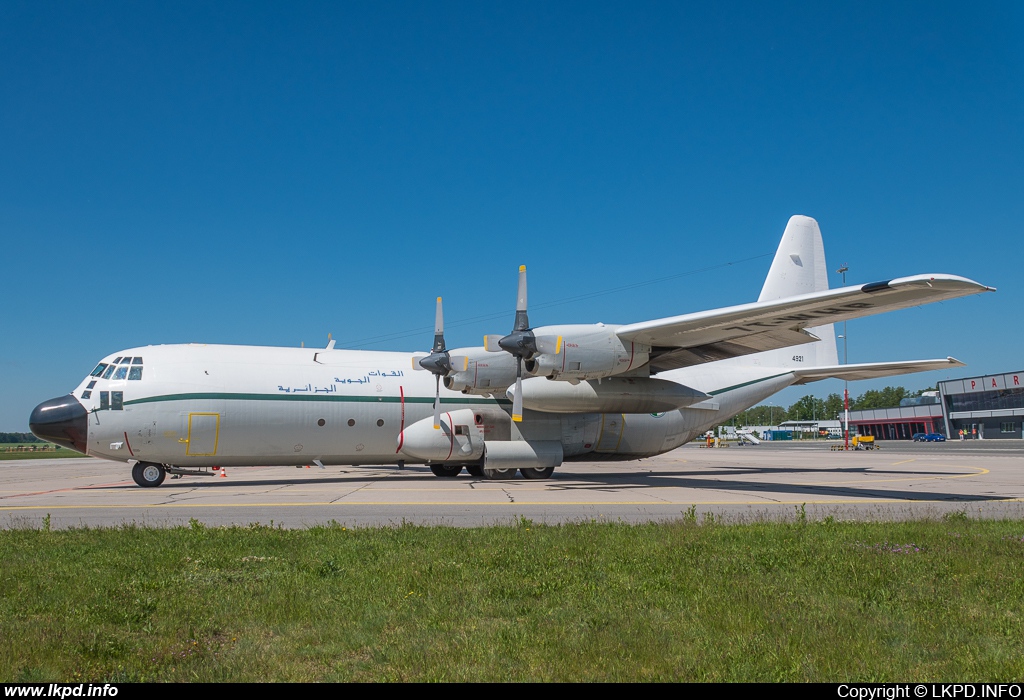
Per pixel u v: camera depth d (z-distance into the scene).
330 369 20.33
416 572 7.45
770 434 110.69
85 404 17.91
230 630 5.74
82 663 4.95
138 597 6.51
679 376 22.58
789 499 15.59
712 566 7.84
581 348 17.80
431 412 20.83
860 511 13.39
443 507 13.63
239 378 19.03
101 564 7.98
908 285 13.04
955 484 20.20
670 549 8.71
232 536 9.61
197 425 18.41
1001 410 73.19
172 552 8.57
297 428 19.39
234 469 27.11
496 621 5.91
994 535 10.12
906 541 9.55
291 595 6.61
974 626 5.77
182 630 5.68
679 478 22.39
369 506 13.75
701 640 5.38
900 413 89.44
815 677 4.70
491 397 21.33
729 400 23.12
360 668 4.89
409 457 20.86
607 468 29.02
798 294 23.39
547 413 21.00
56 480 23.78
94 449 17.97
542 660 4.94
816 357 24.41
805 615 6.04
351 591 6.82
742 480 21.59
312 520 11.77
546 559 8.13
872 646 5.26
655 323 17.25
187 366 18.80
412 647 5.21
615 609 6.21
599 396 19.20
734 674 4.72
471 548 8.78
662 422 22.27
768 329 17.25
